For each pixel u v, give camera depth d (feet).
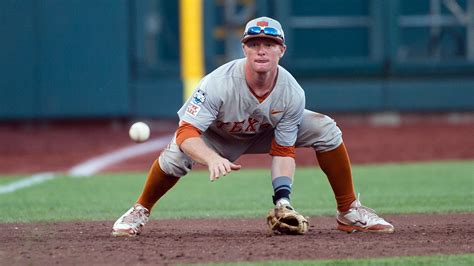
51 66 236.63
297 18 246.06
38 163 200.23
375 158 200.54
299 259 73.67
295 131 86.89
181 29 241.96
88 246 82.23
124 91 238.89
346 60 245.45
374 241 83.51
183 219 108.58
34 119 239.09
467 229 93.50
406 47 249.96
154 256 75.82
